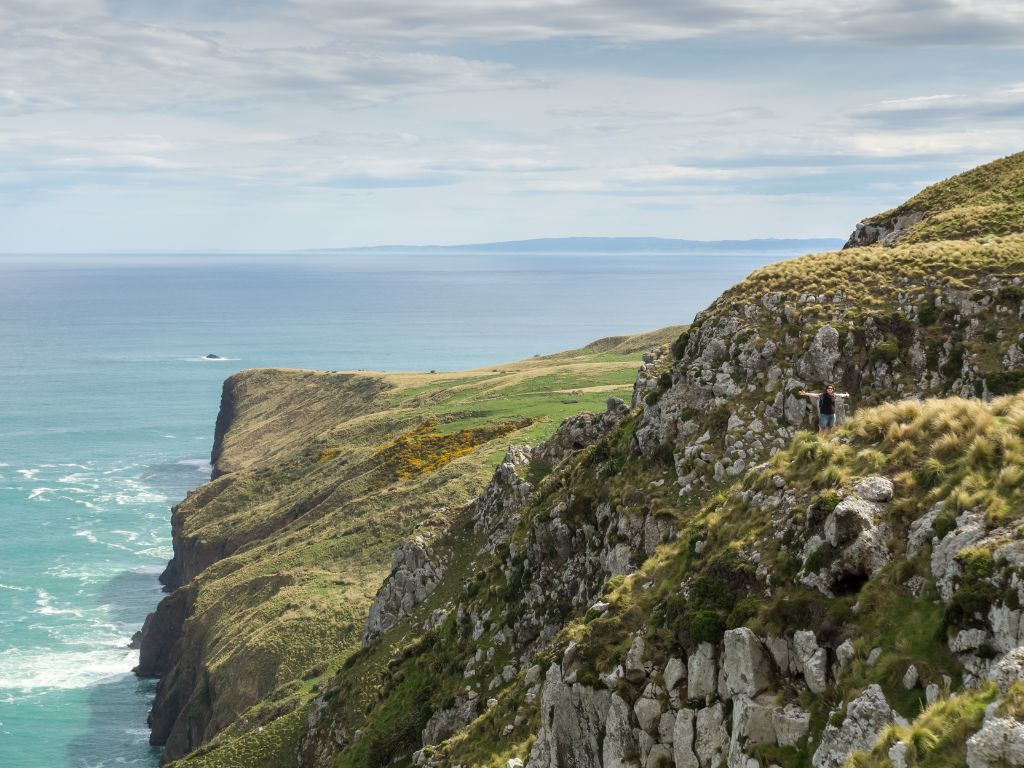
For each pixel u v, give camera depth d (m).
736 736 20.92
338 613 84.81
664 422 44.28
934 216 63.75
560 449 63.62
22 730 91.69
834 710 19.88
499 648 45.22
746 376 44.09
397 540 98.25
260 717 69.88
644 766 23.03
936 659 18.98
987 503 20.52
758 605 22.53
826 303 45.69
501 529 60.16
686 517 38.97
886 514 22.27
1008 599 18.28
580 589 42.66
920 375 41.78
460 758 36.03
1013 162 70.19
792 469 25.94
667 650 24.06
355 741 48.72
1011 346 40.44
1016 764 15.20
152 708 95.50
